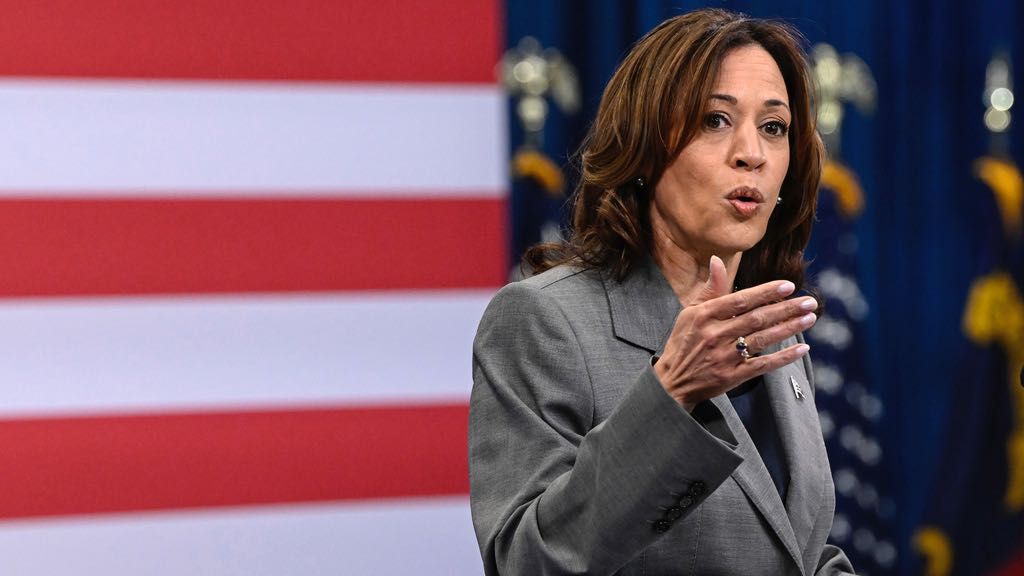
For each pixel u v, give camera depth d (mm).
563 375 4625
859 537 11641
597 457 4051
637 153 4797
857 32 11719
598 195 5059
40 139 10156
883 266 11844
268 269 10438
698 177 4699
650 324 4793
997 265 11961
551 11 11062
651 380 3930
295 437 10461
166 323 10297
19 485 10078
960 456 11914
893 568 11727
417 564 10586
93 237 10211
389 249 10586
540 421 4562
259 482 10391
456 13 10750
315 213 10500
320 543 10461
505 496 4520
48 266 10148
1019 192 11898
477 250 10688
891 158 11859
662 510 3969
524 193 11008
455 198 10688
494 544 4406
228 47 10438
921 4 11922
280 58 10500
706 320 3793
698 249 4879
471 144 10727
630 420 3961
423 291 10617
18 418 10086
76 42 10234
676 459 3875
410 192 10625
